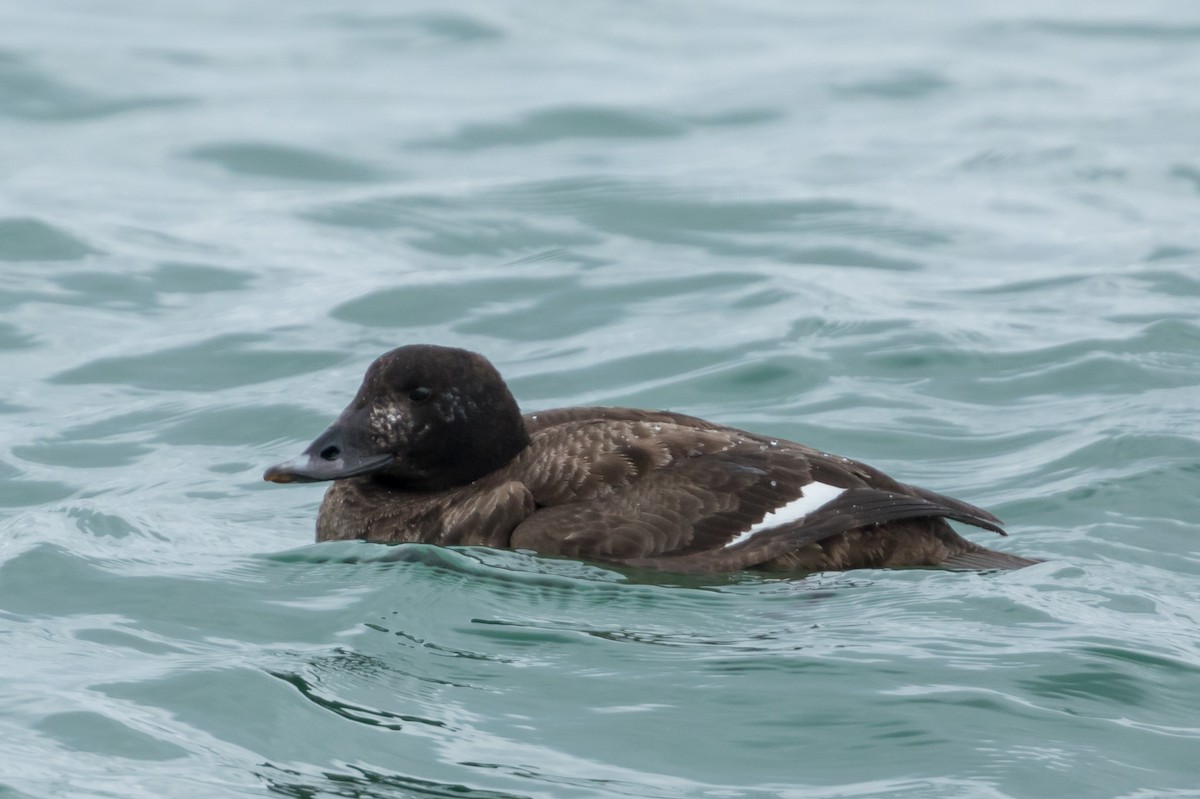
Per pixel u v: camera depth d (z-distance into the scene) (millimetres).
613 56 27250
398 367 10320
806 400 13219
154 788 6984
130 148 21594
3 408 13305
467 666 8328
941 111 23734
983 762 7332
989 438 12406
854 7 31672
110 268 16812
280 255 17469
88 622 8906
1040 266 17141
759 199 19344
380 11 30062
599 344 14727
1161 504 10922
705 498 9578
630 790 7090
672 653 8453
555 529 9578
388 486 10531
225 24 28906
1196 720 7762
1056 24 29688
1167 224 18484
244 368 14344
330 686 8047
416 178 20453
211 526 10898
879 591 9250
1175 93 24484
